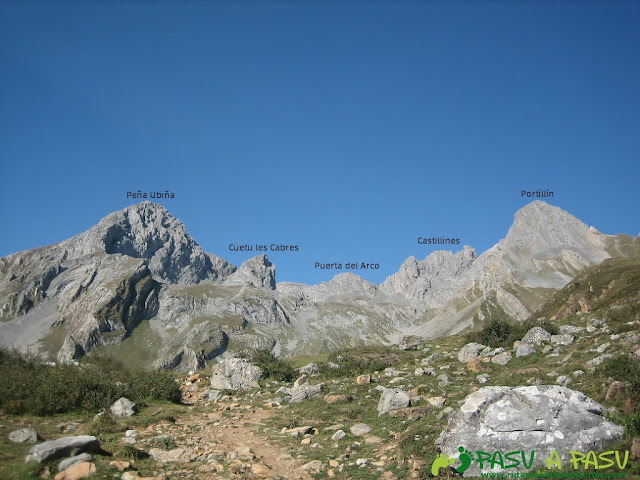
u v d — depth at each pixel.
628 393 20.97
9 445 19.77
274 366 45.47
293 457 21.55
